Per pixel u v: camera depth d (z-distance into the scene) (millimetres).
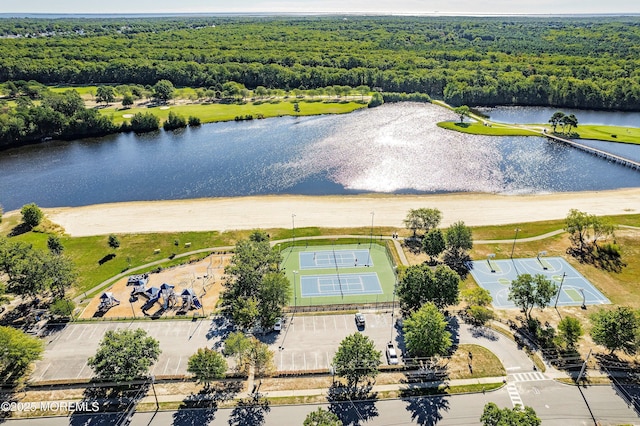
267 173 182125
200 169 188375
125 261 120812
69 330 94812
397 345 89812
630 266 115500
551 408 76188
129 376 76312
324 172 181750
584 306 101312
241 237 132250
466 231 117188
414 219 129875
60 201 161750
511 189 165375
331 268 116250
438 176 176125
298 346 89812
